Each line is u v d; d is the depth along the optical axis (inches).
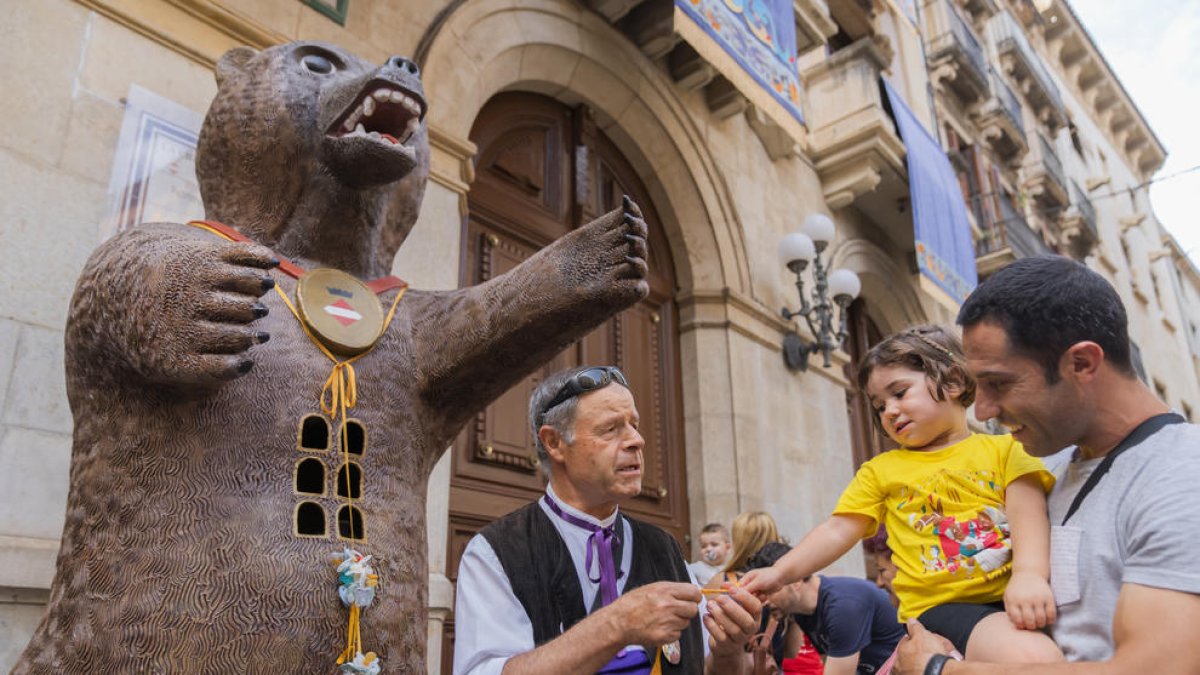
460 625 66.1
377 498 54.4
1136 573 46.5
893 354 81.6
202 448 49.2
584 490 73.7
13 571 86.4
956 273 305.7
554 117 208.1
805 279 267.0
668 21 211.2
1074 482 56.6
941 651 56.7
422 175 72.1
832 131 300.4
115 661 44.6
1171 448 49.8
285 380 52.8
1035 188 571.5
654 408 213.2
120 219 105.9
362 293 59.8
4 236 96.3
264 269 46.3
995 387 55.1
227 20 123.7
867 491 80.6
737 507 209.6
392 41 150.9
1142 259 778.2
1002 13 631.2
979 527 70.6
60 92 104.9
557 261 59.2
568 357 192.1
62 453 95.7
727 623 66.8
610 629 56.3
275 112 61.2
